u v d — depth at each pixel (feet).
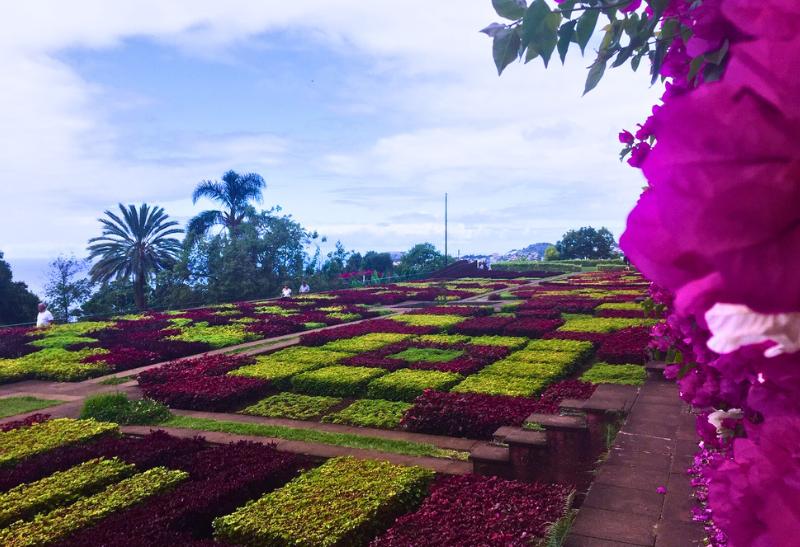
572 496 18.39
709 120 1.18
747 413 4.18
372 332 59.57
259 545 16.70
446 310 74.54
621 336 45.11
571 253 202.28
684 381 5.54
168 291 113.19
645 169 1.28
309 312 82.89
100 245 114.32
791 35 1.21
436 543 15.65
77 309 113.19
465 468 23.25
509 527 16.25
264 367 41.75
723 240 1.15
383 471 20.66
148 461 23.09
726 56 2.58
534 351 43.86
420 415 28.99
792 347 1.10
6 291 91.50
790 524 1.60
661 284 1.22
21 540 16.65
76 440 26.40
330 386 36.68
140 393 38.52
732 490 1.82
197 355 52.60
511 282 135.95
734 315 1.13
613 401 27.43
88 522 17.89
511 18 5.01
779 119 1.14
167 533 16.78
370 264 164.86
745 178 1.13
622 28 5.40
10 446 25.46
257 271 119.24
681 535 14.94
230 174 122.62
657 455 20.66
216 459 22.68
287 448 26.23
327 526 16.66
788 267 1.11
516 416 27.20
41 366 45.98
